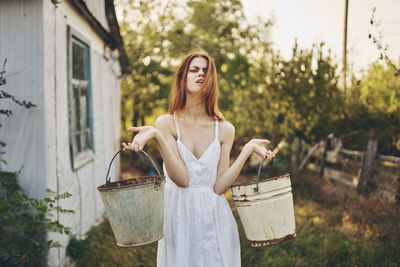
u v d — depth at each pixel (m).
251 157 8.91
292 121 7.36
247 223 2.11
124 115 12.82
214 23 15.59
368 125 5.55
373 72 4.85
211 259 2.03
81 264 3.76
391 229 4.04
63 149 3.95
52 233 3.51
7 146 3.42
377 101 4.84
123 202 1.78
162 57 12.33
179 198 2.09
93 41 5.77
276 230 2.07
